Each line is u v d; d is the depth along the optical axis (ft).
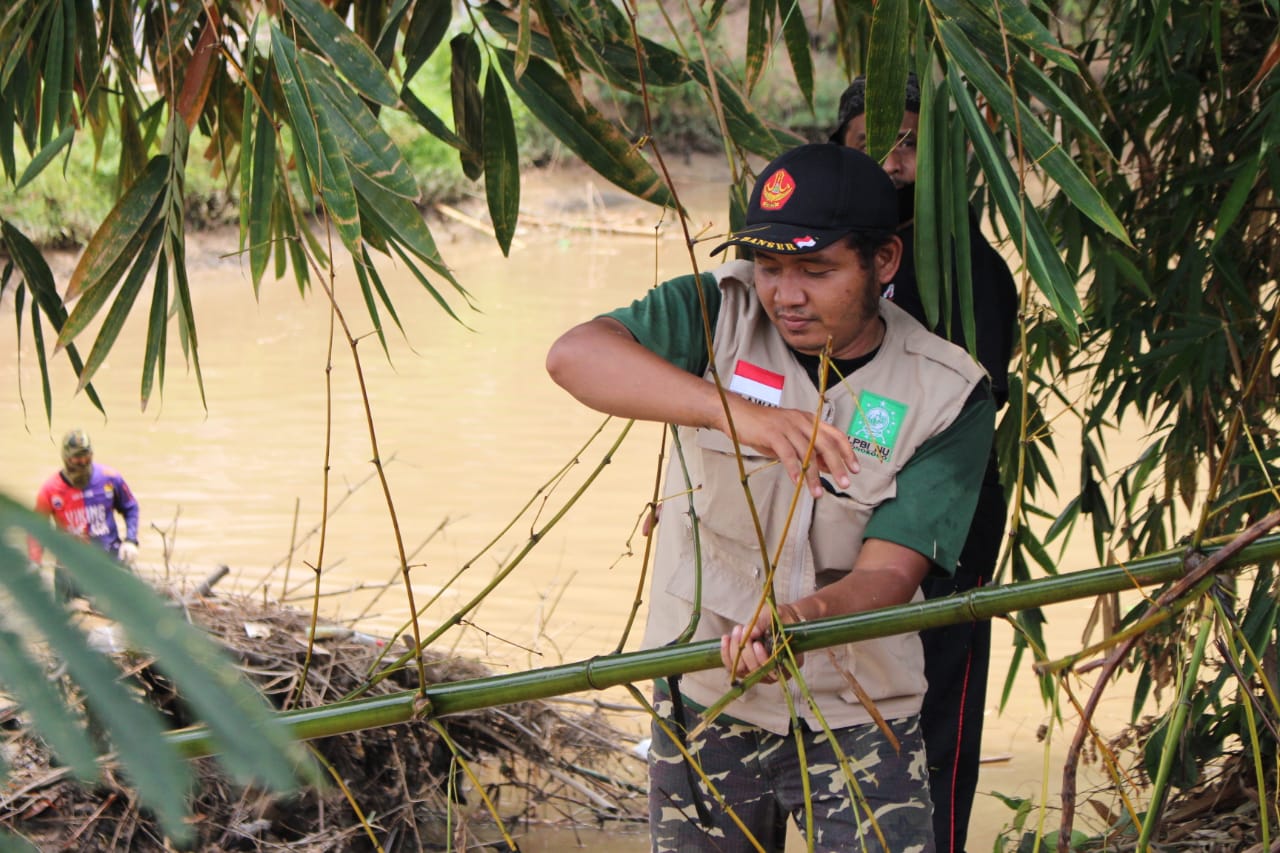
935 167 9.52
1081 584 6.93
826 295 8.51
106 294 10.28
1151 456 15.72
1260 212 15.12
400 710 7.88
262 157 10.91
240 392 46.96
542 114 11.08
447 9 11.78
